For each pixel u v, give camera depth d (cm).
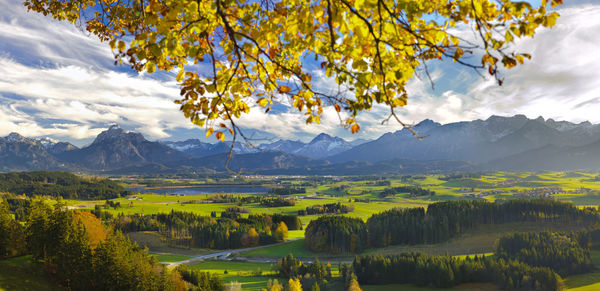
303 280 8869
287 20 314
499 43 278
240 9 331
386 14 303
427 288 9019
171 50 303
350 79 310
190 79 326
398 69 301
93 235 8444
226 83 338
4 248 6600
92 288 5834
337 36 318
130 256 6875
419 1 296
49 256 6344
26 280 5456
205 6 323
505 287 8712
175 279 7138
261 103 347
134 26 482
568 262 10000
